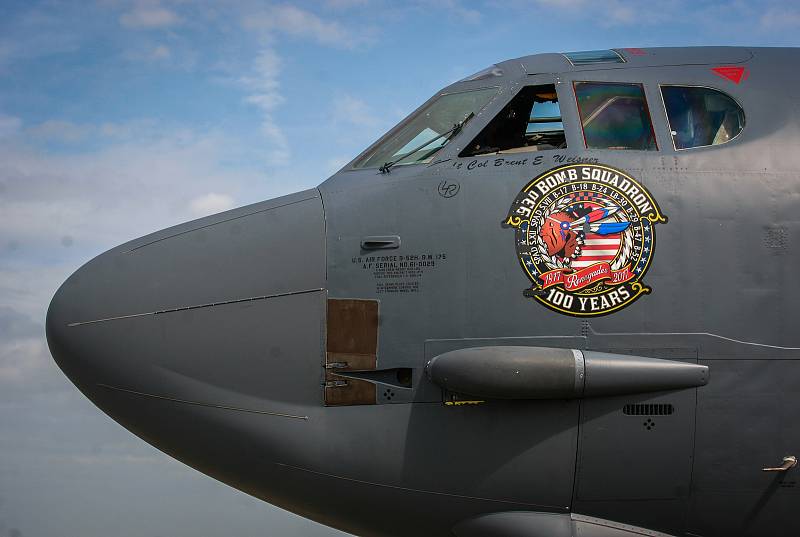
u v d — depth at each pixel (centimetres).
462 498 620
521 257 612
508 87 671
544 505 615
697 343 602
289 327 625
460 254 618
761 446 602
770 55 688
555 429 604
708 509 612
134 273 646
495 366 588
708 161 625
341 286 627
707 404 600
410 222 628
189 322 630
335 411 624
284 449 627
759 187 619
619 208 614
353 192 650
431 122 680
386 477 623
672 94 655
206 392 629
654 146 634
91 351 642
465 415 611
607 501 611
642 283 606
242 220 654
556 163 627
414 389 616
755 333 604
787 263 611
